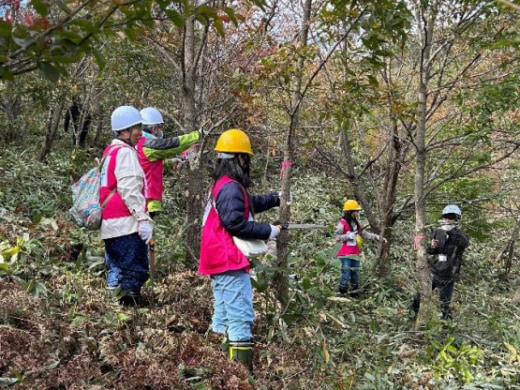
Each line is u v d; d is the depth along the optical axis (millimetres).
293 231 8172
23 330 3266
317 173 12500
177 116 8195
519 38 2549
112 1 1562
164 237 6273
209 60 5887
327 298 4676
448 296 6145
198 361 3416
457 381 4113
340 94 4840
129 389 3027
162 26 5465
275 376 3686
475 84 5418
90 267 4723
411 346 4902
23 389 2766
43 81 8133
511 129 6590
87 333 3500
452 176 6359
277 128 7430
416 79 7289
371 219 7496
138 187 4211
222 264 3590
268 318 4375
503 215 9594
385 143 7566
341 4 3918
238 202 3559
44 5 1436
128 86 8016
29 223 5277
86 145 11148
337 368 3893
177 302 4395
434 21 5098
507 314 6551
